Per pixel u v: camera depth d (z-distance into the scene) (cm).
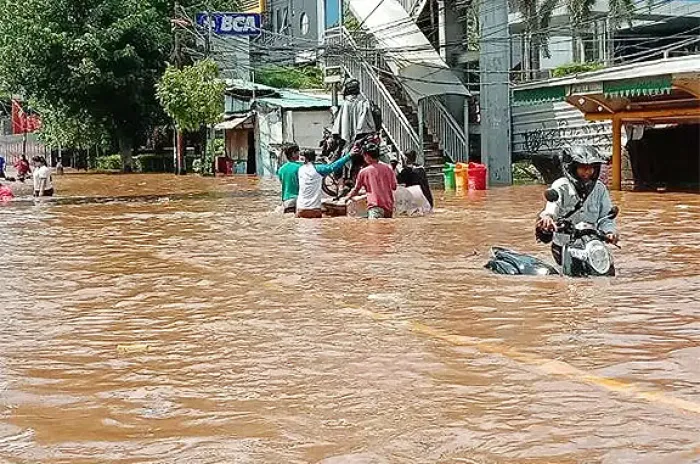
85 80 4600
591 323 759
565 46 4116
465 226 1655
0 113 7688
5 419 532
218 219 1958
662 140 2733
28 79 4669
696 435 467
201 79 4203
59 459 460
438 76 3122
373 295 930
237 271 1132
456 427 490
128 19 4619
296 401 550
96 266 1214
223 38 4603
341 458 446
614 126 2623
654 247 1288
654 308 822
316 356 666
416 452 452
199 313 855
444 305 862
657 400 532
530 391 558
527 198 2392
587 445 455
